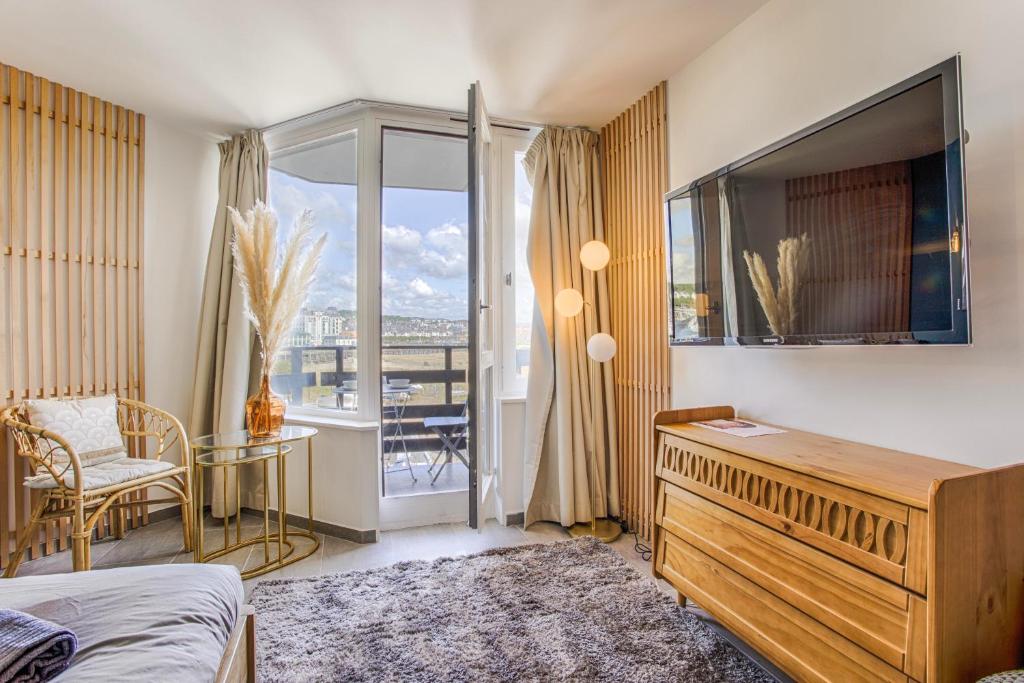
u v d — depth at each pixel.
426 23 2.18
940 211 1.25
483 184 2.77
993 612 1.11
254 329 3.29
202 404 3.21
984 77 1.33
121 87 2.76
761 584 1.54
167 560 2.61
